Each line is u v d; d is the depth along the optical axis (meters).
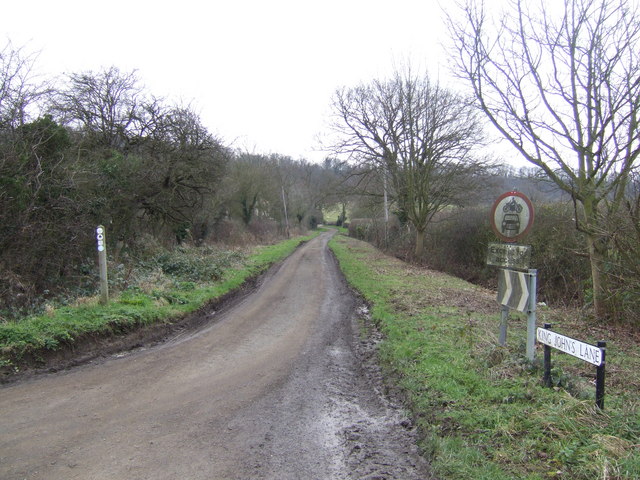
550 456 3.77
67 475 3.76
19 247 9.39
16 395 5.53
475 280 20.42
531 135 9.38
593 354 4.40
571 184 9.71
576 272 13.36
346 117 25.88
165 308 10.01
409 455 4.30
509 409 4.66
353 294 14.35
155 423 4.85
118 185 14.16
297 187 62.72
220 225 33.84
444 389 5.42
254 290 15.25
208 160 19.02
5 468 3.85
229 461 4.09
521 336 7.75
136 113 17.14
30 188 9.62
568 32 8.89
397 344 7.70
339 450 4.38
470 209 23.69
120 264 12.63
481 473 3.62
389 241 33.38
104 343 7.75
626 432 3.96
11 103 9.88
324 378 6.58
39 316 8.02
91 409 5.17
